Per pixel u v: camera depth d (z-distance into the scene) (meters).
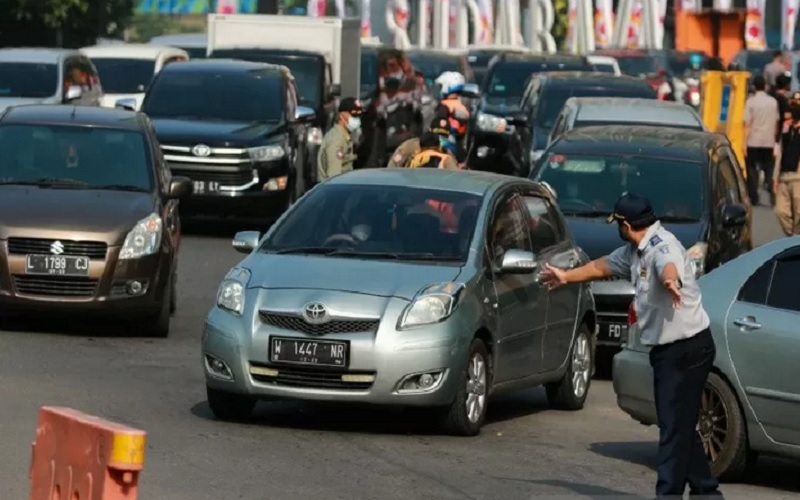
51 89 88.50
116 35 164.00
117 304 48.59
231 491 29.91
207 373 36.72
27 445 32.97
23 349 46.06
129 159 52.59
